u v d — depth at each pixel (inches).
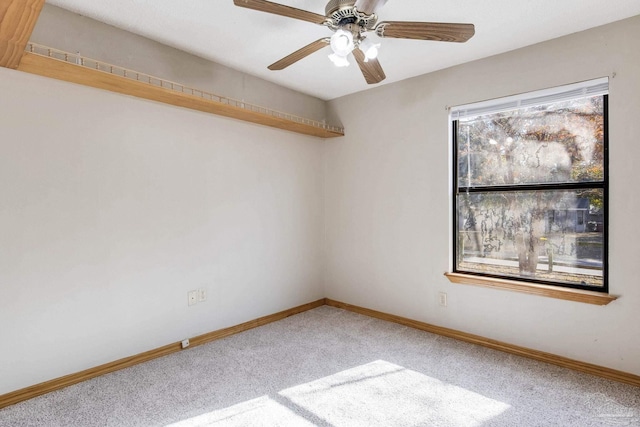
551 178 102.1
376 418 75.1
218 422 73.6
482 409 78.1
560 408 78.2
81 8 82.7
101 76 82.8
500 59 107.5
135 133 98.7
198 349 110.3
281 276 140.6
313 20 68.9
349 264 149.5
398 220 132.6
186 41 99.2
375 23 72.5
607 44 90.0
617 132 89.4
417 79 126.0
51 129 84.4
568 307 97.2
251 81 124.3
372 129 139.3
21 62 74.4
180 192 108.9
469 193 117.8
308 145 150.8
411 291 129.8
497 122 111.4
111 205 94.6
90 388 86.7
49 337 85.0
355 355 105.8
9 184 78.9
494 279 109.0
